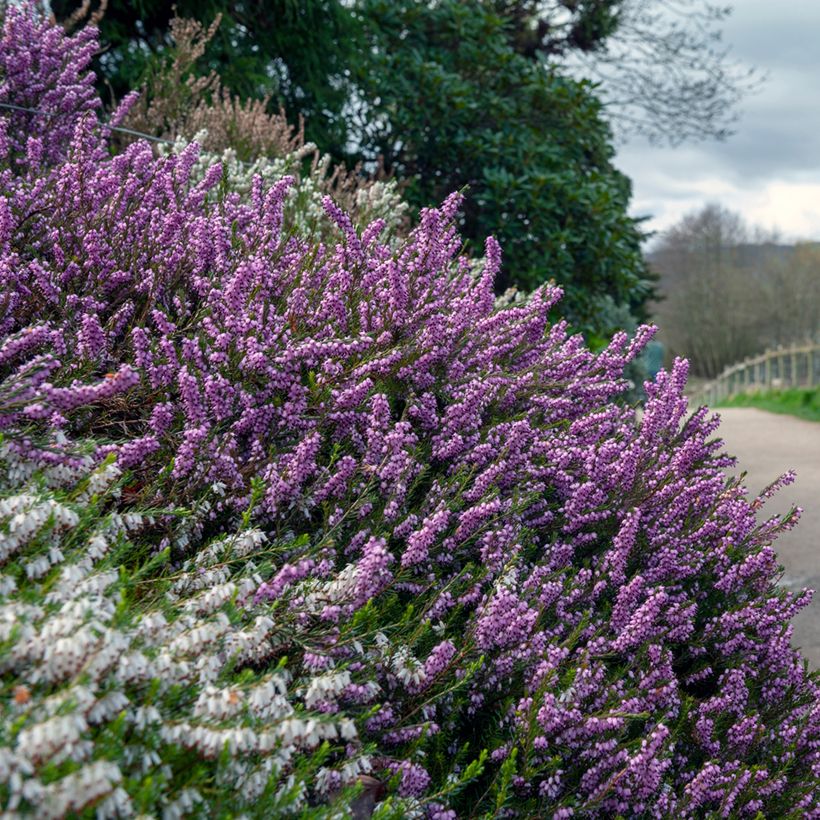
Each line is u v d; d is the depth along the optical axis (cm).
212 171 304
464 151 809
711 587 296
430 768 196
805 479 870
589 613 235
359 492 228
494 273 291
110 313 258
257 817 138
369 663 188
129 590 169
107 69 622
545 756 203
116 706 131
